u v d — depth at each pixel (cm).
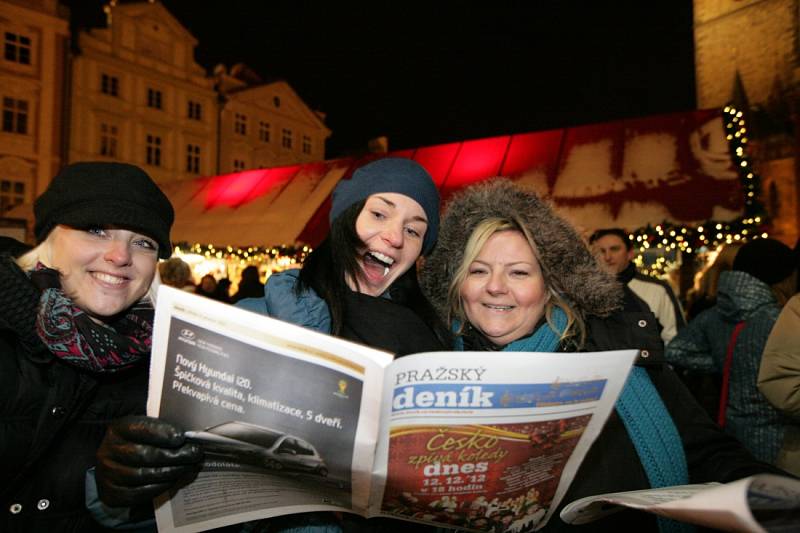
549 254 128
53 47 1833
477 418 92
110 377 113
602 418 99
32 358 100
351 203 132
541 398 93
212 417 90
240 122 2466
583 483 122
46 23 1819
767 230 504
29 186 1791
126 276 111
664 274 867
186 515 102
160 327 91
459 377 90
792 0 1914
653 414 122
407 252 135
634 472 122
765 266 222
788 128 1961
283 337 88
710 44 2214
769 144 2008
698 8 2264
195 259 1211
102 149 1984
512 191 140
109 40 2012
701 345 252
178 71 2217
